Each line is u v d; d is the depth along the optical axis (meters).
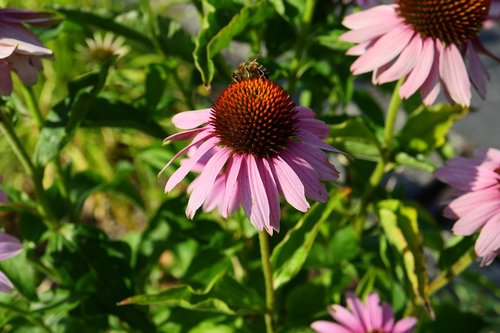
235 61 0.77
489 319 0.53
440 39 0.39
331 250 0.45
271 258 0.39
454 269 0.41
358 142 0.43
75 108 0.40
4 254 0.36
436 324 0.47
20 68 0.37
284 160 0.34
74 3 0.81
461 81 0.38
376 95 0.73
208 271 0.43
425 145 0.43
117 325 0.47
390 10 0.40
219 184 0.41
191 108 0.48
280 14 0.44
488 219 0.37
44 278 0.57
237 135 0.34
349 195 0.47
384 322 0.42
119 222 0.69
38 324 0.43
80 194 0.48
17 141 0.40
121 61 0.77
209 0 0.41
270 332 0.40
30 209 0.42
